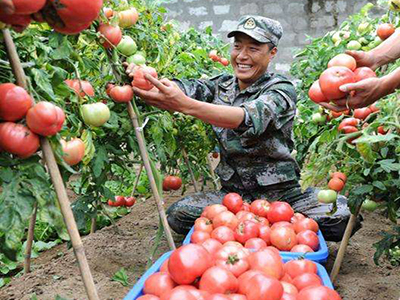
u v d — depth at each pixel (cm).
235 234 289
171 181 408
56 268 328
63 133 196
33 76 167
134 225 437
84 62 250
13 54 154
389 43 239
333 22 912
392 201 277
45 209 155
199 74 427
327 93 204
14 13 121
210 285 196
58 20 129
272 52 349
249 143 338
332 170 337
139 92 269
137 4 323
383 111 248
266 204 326
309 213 349
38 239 452
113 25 246
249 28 333
